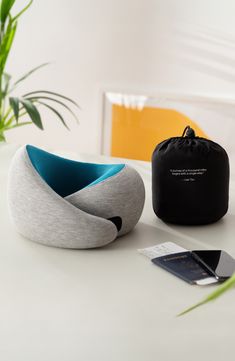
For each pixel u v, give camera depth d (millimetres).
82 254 1336
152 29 2791
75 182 1561
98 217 1338
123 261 1303
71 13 2982
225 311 1097
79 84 3053
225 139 2662
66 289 1170
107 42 2926
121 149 2951
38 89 3174
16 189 1374
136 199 1414
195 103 2707
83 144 3129
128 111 2891
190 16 2676
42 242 1374
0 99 2604
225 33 2592
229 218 1576
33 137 3271
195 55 2699
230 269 1228
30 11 3078
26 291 1158
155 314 1081
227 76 2623
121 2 2844
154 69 2830
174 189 1468
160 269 1268
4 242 1390
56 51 3068
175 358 949
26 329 1025
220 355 958
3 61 2520
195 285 1197
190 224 1512
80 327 1034
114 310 1093
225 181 1499
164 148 1483
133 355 956
